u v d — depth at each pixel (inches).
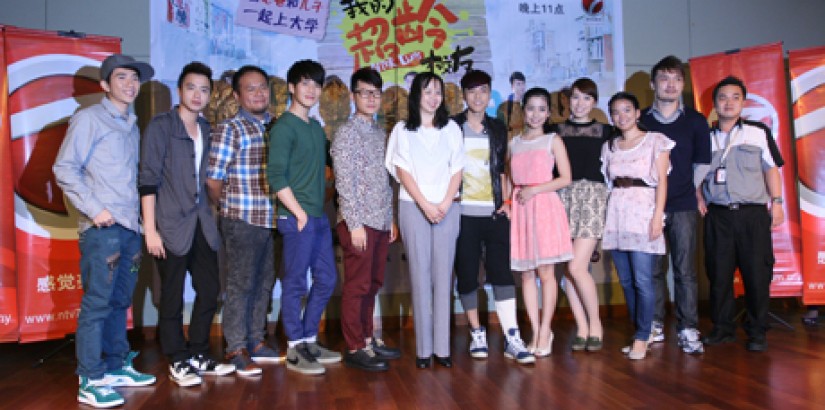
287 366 119.5
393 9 165.8
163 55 156.6
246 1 161.2
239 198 115.2
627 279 129.6
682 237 128.4
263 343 127.0
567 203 128.0
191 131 113.1
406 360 124.3
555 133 125.0
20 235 130.2
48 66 133.4
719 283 133.4
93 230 101.0
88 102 137.2
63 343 146.3
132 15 157.5
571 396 96.8
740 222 130.5
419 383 106.4
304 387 106.0
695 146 131.0
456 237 118.0
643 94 173.8
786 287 154.8
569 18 171.2
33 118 131.9
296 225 114.3
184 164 109.3
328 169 159.5
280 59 162.7
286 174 114.6
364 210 114.8
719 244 133.1
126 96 105.3
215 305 115.3
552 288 124.7
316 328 123.7
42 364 128.0
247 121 118.0
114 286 106.6
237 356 115.9
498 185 124.6
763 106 154.9
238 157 115.3
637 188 123.4
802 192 153.3
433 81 113.7
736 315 160.6
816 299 152.6
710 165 133.6
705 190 136.2
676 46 175.3
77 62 136.1
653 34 174.6
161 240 108.1
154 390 106.7
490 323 166.1
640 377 107.1
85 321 100.4
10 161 130.1
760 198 130.4
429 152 114.3
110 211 101.5
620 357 122.6
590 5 171.9
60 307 133.4
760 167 132.0
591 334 129.0
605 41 172.4
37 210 131.8
